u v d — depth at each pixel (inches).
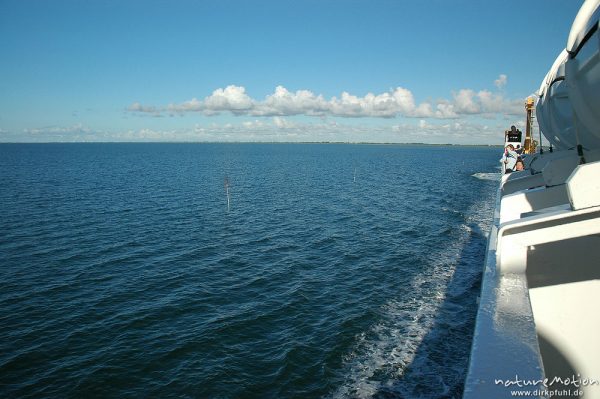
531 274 248.1
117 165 4323.3
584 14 252.2
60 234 1155.3
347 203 1776.6
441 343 536.7
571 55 264.2
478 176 3277.6
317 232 1204.5
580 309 222.1
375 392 444.5
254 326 605.9
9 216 1402.6
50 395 455.8
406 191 2234.3
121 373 493.4
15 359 519.8
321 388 457.7
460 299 679.7
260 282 788.0
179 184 2470.5
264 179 2871.6
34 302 690.2
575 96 261.4
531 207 345.4
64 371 496.7
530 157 681.0
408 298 692.7
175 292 738.2
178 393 457.7
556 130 462.9
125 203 1710.1
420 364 490.3
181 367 504.4
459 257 936.3
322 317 629.6
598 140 298.8
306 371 489.4
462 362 490.6
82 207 1601.9
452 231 1211.9
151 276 821.9
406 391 442.0
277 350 536.7
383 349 527.8
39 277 809.5
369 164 4931.1
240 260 928.3
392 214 1503.4
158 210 1553.9
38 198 1819.6
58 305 680.4
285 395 450.0
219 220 1373.0
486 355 130.0
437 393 435.8
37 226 1251.8
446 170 3969.0
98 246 1035.3
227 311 658.2
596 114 246.5
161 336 578.9
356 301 686.5
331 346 541.3
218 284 778.8
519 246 198.5
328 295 717.3
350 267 874.1
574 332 219.5
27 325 609.3
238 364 507.5
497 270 202.8
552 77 498.0
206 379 479.5
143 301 698.8
